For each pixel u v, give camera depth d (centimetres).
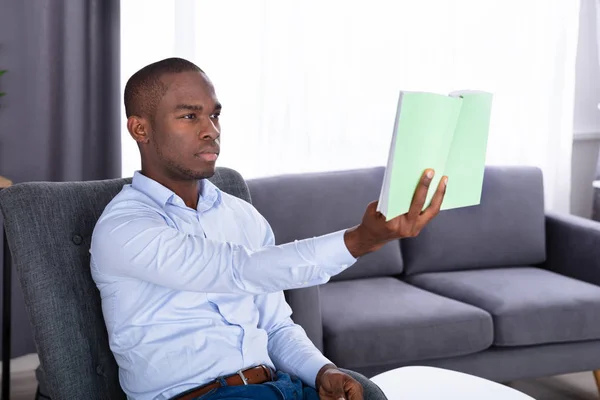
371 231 130
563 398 318
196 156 159
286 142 365
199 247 144
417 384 222
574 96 421
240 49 354
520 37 394
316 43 363
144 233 148
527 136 402
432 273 338
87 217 173
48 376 164
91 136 336
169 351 155
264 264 138
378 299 297
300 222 317
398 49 376
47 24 327
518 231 346
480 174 138
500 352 292
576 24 402
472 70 390
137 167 348
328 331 270
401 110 112
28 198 166
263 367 161
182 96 157
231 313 162
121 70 339
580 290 308
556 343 298
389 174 116
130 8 338
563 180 412
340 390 156
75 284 167
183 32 344
